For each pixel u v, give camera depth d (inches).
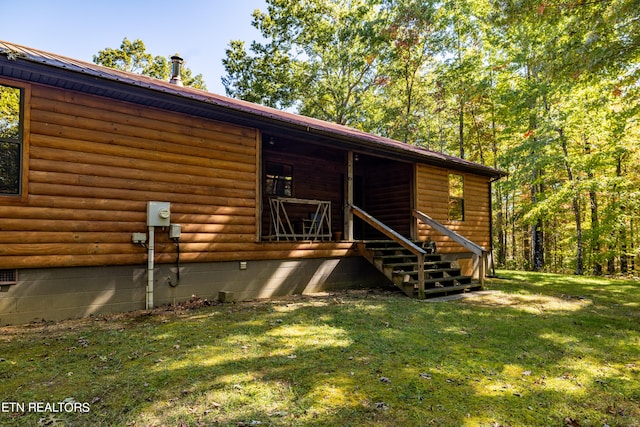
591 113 481.7
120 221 204.1
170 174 223.5
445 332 171.0
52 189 183.2
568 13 277.6
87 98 196.1
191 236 230.2
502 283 370.0
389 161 419.8
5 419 86.2
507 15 289.6
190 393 100.3
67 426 83.5
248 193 257.4
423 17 679.1
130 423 84.9
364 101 875.4
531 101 562.9
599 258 624.4
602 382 115.7
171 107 219.8
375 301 245.4
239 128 255.6
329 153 393.1
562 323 194.1
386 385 108.6
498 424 88.3
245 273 254.2
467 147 859.4
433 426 86.2
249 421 86.4
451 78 705.0
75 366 119.4
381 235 419.5
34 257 176.4
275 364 123.7
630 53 258.1
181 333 159.2
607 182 511.2
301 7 821.9
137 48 1045.8
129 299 206.1
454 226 422.0
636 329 184.4
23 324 172.9
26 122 176.7
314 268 291.4
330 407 94.0
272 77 882.1
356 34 772.0
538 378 118.0
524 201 780.0
